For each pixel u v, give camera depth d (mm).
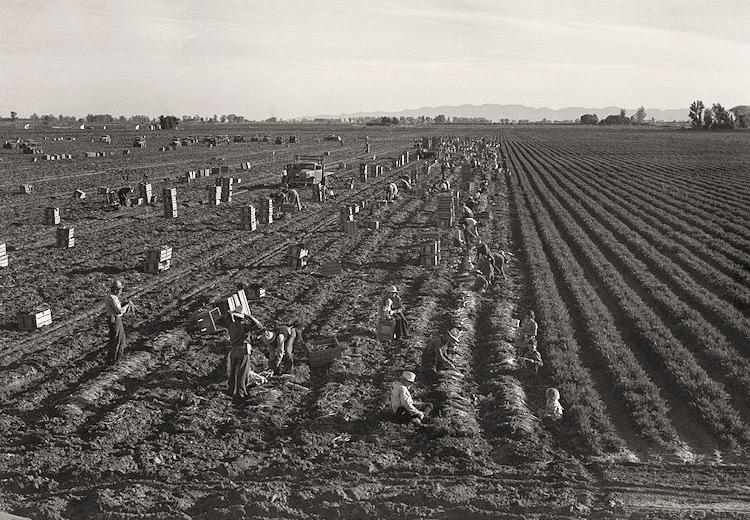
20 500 12508
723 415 16797
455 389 18438
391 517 12219
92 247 35125
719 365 20359
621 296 27516
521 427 15992
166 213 44688
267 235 40031
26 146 105938
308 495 12820
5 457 13914
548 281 30156
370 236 40250
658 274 32406
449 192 56094
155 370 19125
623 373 19547
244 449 14922
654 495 13164
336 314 24656
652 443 15633
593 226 44531
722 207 52938
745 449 15344
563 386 18578
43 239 36969
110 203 49094
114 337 19172
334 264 31125
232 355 17422
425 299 26922
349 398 17688
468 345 22250
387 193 55500
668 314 25531
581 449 15328
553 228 43969
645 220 47312
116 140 145125
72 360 19859
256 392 17719
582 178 76000
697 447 15578
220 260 33250
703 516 12305
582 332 23984
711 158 106062
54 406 16500
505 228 44750
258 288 26172
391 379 18969
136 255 33469
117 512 12109
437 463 14352
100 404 16891
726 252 36438
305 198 55969
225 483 13227
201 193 57469
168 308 25047
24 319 22062
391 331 21891
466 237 39031
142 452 14391
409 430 15812
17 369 18656
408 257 34844
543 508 12523
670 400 18234
